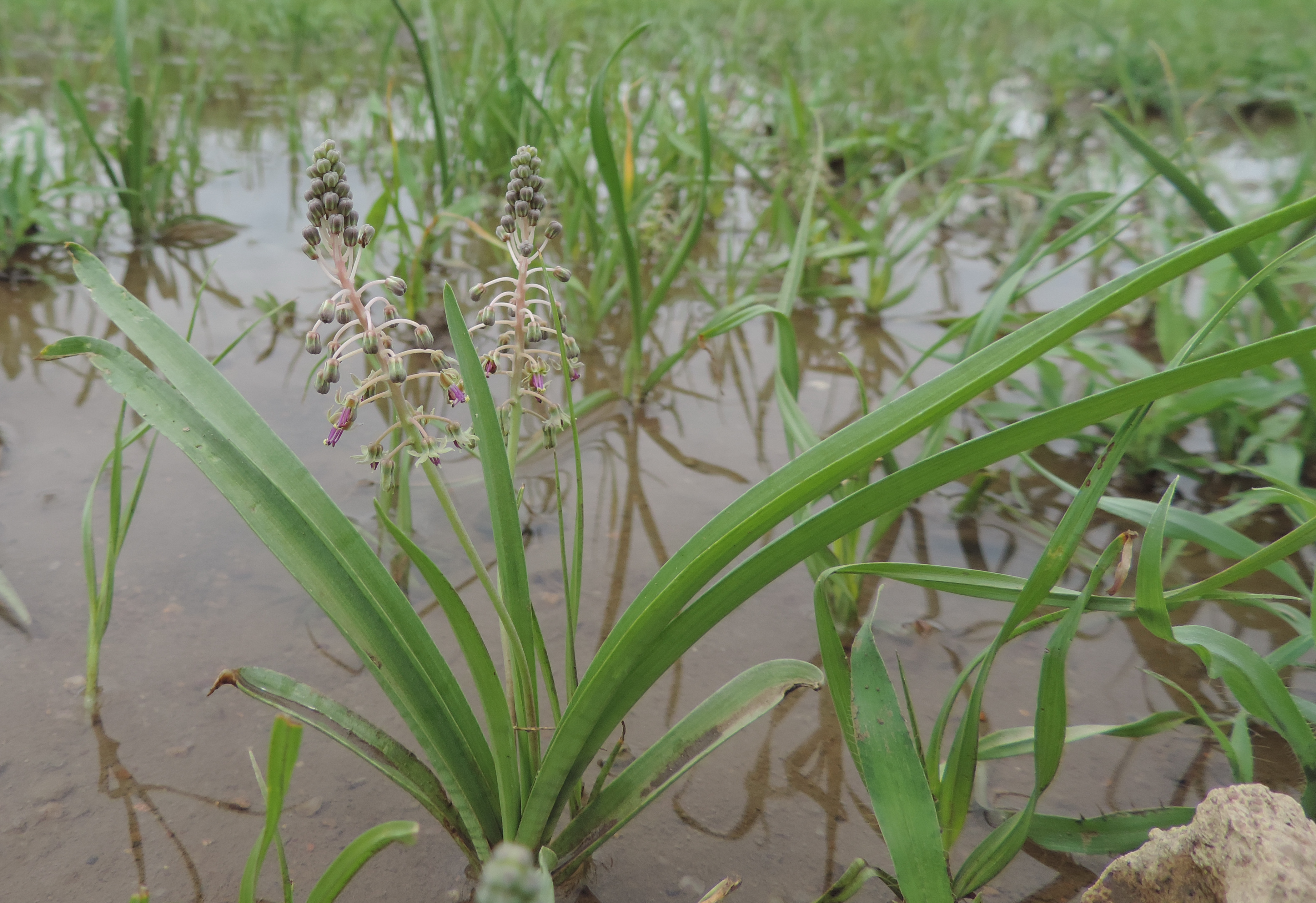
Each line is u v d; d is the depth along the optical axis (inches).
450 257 29.0
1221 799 8.6
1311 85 46.9
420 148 37.8
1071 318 7.4
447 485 18.2
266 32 60.9
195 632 13.7
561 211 29.9
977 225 34.9
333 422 8.3
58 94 32.3
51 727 11.9
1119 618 15.3
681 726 9.8
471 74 40.9
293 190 34.1
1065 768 12.3
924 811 8.7
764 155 37.4
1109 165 39.4
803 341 25.4
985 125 41.9
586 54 47.3
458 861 10.5
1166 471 19.0
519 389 10.0
